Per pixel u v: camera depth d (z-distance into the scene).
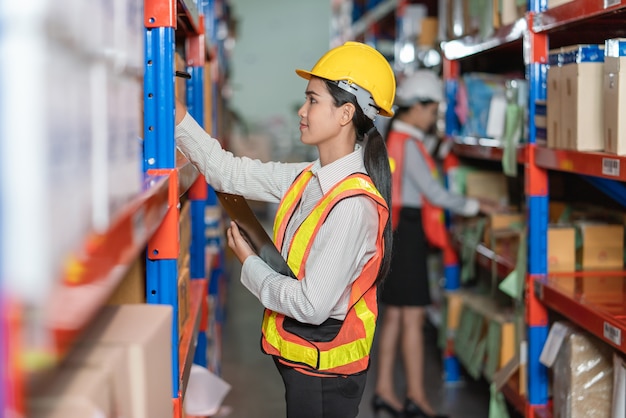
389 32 8.43
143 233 1.15
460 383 4.60
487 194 4.58
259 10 13.09
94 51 0.82
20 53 0.61
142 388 1.14
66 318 0.69
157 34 1.81
